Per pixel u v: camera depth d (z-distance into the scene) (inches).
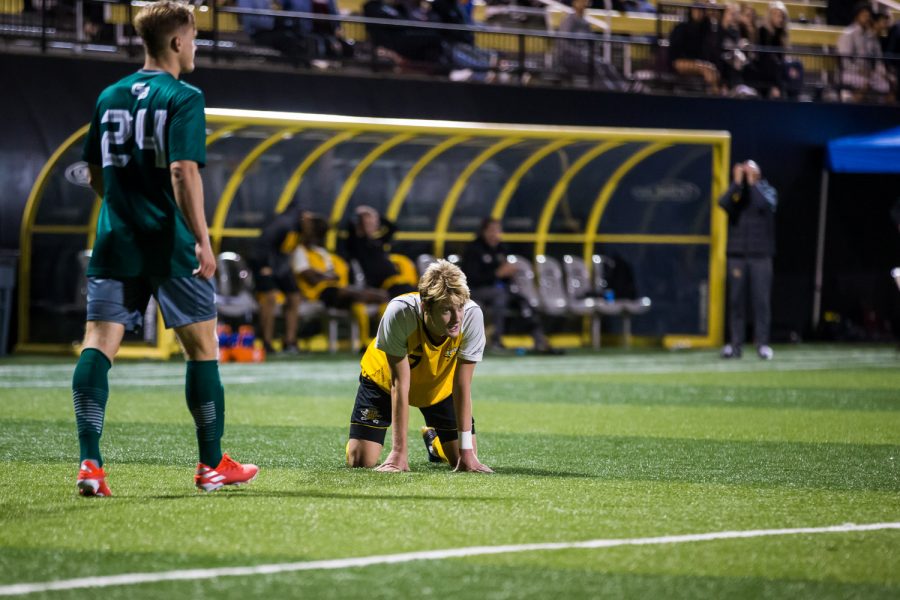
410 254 2568.9
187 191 740.0
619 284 2706.7
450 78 2610.7
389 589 560.1
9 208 2253.9
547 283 2586.1
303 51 2461.9
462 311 859.4
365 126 2214.6
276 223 2260.1
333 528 688.4
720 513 753.6
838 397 1609.3
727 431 1229.1
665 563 617.0
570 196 2662.4
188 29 783.7
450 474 903.1
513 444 1112.2
